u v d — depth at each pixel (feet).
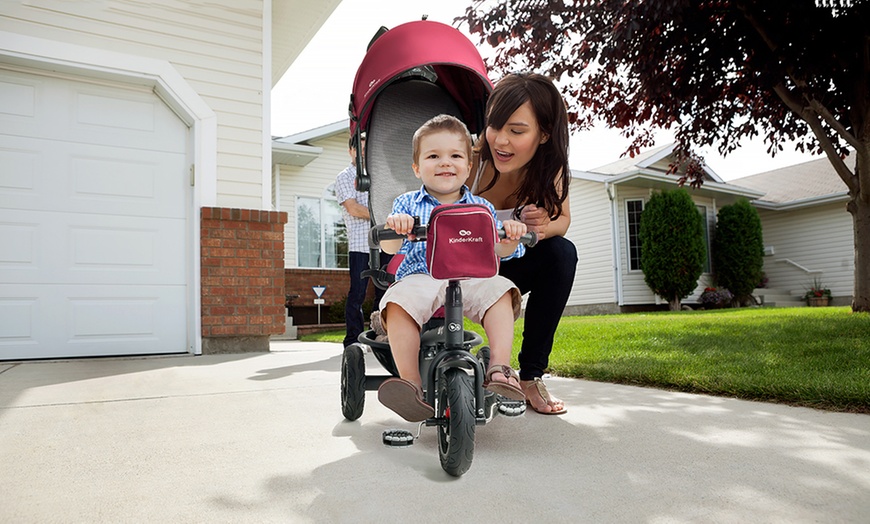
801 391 7.89
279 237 17.25
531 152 7.17
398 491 4.78
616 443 6.15
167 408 8.34
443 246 5.15
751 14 20.34
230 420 7.57
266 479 5.14
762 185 67.15
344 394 7.53
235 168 17.28
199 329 16.16
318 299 37.14
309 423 7.42
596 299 51.29
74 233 15.24
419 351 6.26
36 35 14.94
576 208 53.52
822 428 6.55
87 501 4.60
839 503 4.33
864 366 9.87
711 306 50.08
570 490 4.75
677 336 16.60
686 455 5.64
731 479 4.91
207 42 17.12
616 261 48.98
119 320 15.60
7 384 10.50
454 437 4.95
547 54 23.12
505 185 8.02
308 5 21.31
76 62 15.23
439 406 5.40
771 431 6.46
